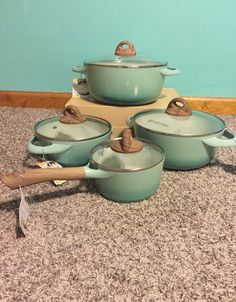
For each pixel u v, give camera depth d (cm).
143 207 50
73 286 36
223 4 92
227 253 41
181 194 54
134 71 65
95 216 48
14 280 37
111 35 97
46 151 55
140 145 52
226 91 101
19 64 102
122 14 95
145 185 50
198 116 64
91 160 50
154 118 62
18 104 105
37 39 99
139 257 40
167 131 58
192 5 92
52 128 60
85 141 56
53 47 99
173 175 60
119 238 43
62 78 103
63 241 43
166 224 46
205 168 63
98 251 41
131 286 36
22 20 96
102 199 52
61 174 46
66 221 47
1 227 45
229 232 45
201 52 97
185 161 59
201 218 48
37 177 45
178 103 63
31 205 50
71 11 95
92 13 95
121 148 51
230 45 96
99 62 68
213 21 94
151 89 69
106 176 48
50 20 96
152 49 98
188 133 57
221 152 71
